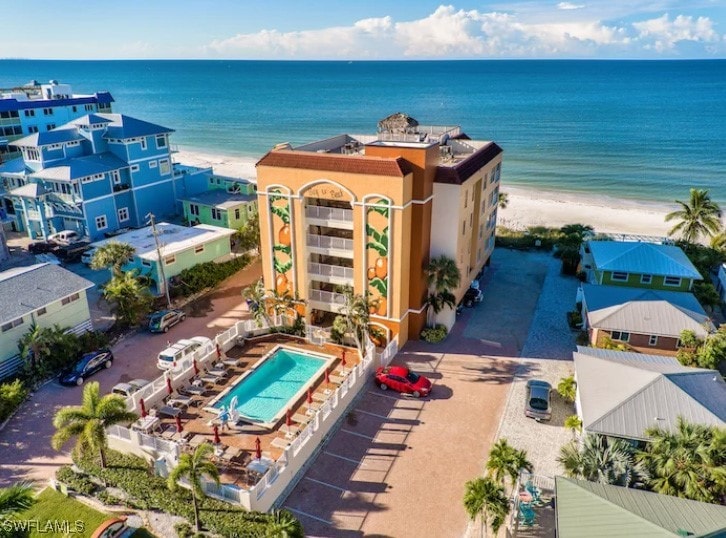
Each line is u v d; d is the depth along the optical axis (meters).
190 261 52.84
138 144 67.12
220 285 53.91
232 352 41.38
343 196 39.69
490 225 55.84
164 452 28.88
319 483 28.86
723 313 48.66
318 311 45.78
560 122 187.12
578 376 32.25
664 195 99.69
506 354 41.53
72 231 62.47
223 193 70.69
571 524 21.11
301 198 40.91
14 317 36.88
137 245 52.66
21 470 29.50
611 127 175.50
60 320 40.53
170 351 39.03
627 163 124.88
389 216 38.50
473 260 50.56
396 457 30.72
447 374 38.88
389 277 40.16
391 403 35.66
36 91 91.44
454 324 46.22
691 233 60.28
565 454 26.86
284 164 40.69
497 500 23.41
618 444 26.06
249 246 58.69
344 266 44.97
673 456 23.94
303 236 42.16
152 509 26.55
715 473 22.72
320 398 35.50
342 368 39.31
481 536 25.41
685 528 20.00
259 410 34.75
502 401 35.69
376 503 27.50
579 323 45.16
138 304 44.22
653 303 40.38
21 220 67.75
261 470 27.86
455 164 42.91
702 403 28.55
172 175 72.69
